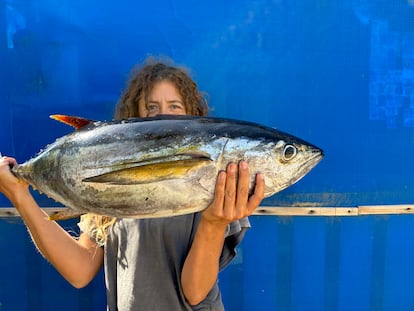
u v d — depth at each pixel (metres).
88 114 1.84
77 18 1.81
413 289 1.95
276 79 1.83
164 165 1.00
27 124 1.85
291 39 1.82
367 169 1.88
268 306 1.94
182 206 1.03
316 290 1.94
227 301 1.94
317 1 1.81
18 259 1.92
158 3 1.80
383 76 1.84
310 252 1.92
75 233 1.80
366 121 1.86
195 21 1.81
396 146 1.87
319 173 1.87
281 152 1.06
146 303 1.31
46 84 1.83
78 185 1.05
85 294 1.96
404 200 1.89
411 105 1.86
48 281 1.94
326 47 1.83
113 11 1.80
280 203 1.89
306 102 1.84
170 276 1.33
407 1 1.82
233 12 1.81
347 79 1.84
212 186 1.03
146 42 1.81
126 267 1.35
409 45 1.83
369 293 1.95
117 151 1.03
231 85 1.83
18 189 1.29
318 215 1.89
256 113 1.84
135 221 1.36
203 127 1.04
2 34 1.82
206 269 1.23
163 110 1.50
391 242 1.92
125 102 1.58
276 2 1.81
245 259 1.92
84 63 1.82
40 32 1.81
